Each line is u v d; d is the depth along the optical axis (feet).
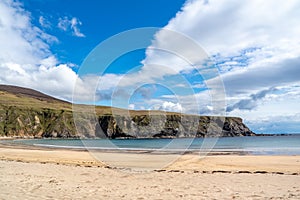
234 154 76.07
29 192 23.91
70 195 23.40
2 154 66.33
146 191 26.32
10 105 398.42
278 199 23.49
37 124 367.25
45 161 51.60
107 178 33.55
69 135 320.70
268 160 57.41
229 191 26.76
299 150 96.78
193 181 32.12
